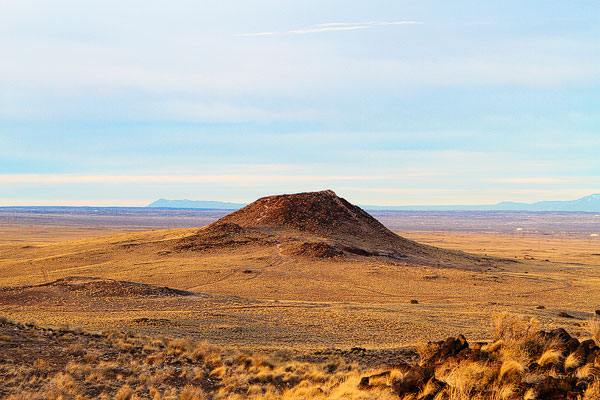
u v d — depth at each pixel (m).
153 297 60.81
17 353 19.83
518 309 60.31
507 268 126.44
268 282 88.56
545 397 11.60
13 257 124.06
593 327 18.44
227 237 128.25
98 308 54.41
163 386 17.33
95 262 108.75
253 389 17.55
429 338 39.47
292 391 17.11
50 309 53.50
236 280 89.62
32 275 93.94
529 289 88.00
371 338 39.44
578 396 11.17
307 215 150.75
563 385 11.84
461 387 12.48
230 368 21.09
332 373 21.48
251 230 135.50
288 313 52.88
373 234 149.25
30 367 18.00
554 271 124.56
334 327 44.53
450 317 51.94
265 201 163.25
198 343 27.97
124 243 129.00
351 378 17.25
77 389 15.84
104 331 30.86
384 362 25.00
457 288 87.00
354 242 134.25
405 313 54.47
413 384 13.55
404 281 92.38
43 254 125.12
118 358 20.98
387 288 85.75
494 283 92.94
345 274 97.56
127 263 106.19
